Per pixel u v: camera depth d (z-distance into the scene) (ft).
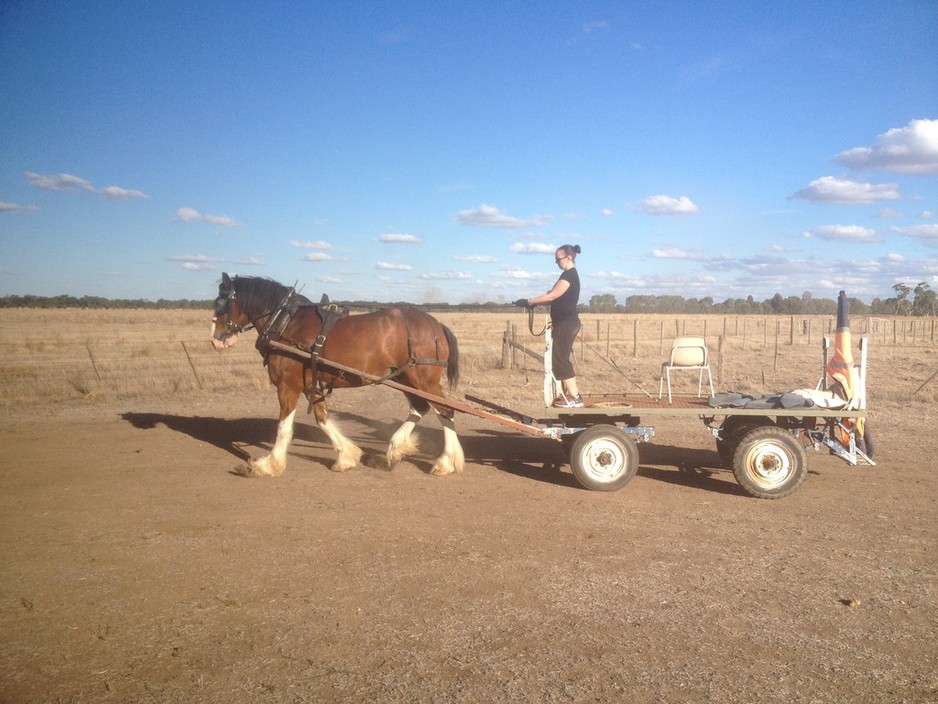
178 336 126.52
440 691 14.12
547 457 35.94
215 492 28.66
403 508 26.61
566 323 29.91
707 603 18.35
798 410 28.55
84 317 221.05
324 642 16.16
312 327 31.76
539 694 14.03
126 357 85.05
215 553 21.76
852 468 33.63
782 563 21.22
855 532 24.21
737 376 71.00
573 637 16.43
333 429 32.53
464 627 16.90
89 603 18.21
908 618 17.58
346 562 21.04
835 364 29.48
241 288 32.40
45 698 13.89
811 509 26.94
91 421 45.03
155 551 21.93
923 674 14.93
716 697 13.98
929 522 25.38
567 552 22.02
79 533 23.58
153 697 13.91
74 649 15.84
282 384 31.65
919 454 36.76
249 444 38.37
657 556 21.74
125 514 25.66
